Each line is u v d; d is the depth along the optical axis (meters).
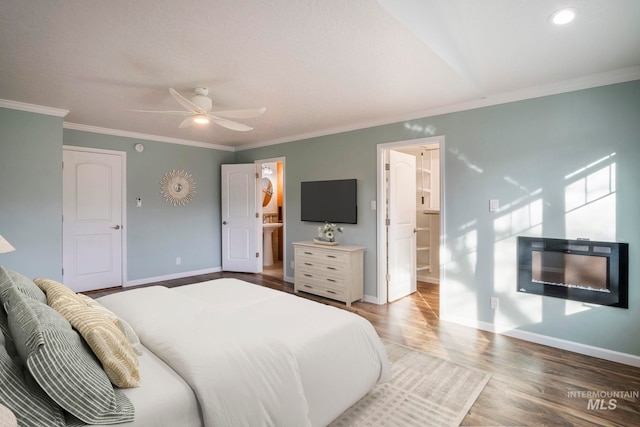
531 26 1.99
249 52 2.25
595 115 2.69
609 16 1.87
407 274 4.59
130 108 3.59
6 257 3.30
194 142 5.66
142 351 1.53
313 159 4.88
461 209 3.41
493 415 1.95
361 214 4.34
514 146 3.07
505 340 3.02
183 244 5.57
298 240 5.16
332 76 2.66
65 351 1.07
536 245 2.96
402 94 3.11
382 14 1.78
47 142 3.54
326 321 1.98
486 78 2.77
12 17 1.82
